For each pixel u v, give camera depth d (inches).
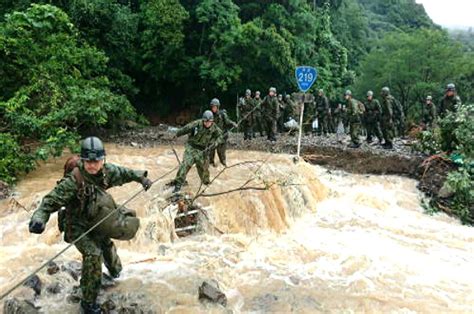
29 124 467.2
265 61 1002.7
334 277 280.8
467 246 350.9
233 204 350.3
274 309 238.2
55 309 216.7
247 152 576.7
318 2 1423.5
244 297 250.4
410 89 1286.9
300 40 1090.7
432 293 266.5
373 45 1798.7
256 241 332.8
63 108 522.6
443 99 551.2
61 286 237.8
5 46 556.1
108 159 521.3
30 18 591.2
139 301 229.6
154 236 310.0
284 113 765.3
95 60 717.9
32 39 585.6
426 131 537.6
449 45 1352.1
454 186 415.8
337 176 510.3
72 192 189.0
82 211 193.2
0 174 398.6
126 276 257.1
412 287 273.3
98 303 216.4
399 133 699.4
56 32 652.1
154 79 1069.8
